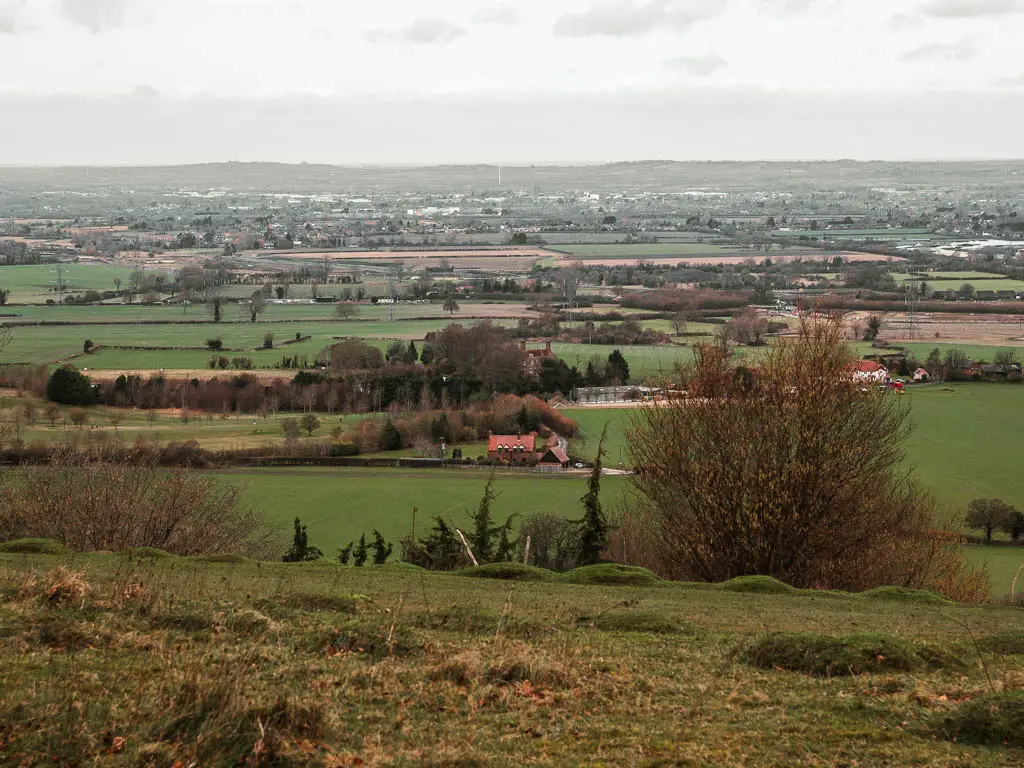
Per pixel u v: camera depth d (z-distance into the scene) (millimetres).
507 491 78250
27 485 43688
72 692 13742
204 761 12023
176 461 81000
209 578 27297
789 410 37938
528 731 14047
